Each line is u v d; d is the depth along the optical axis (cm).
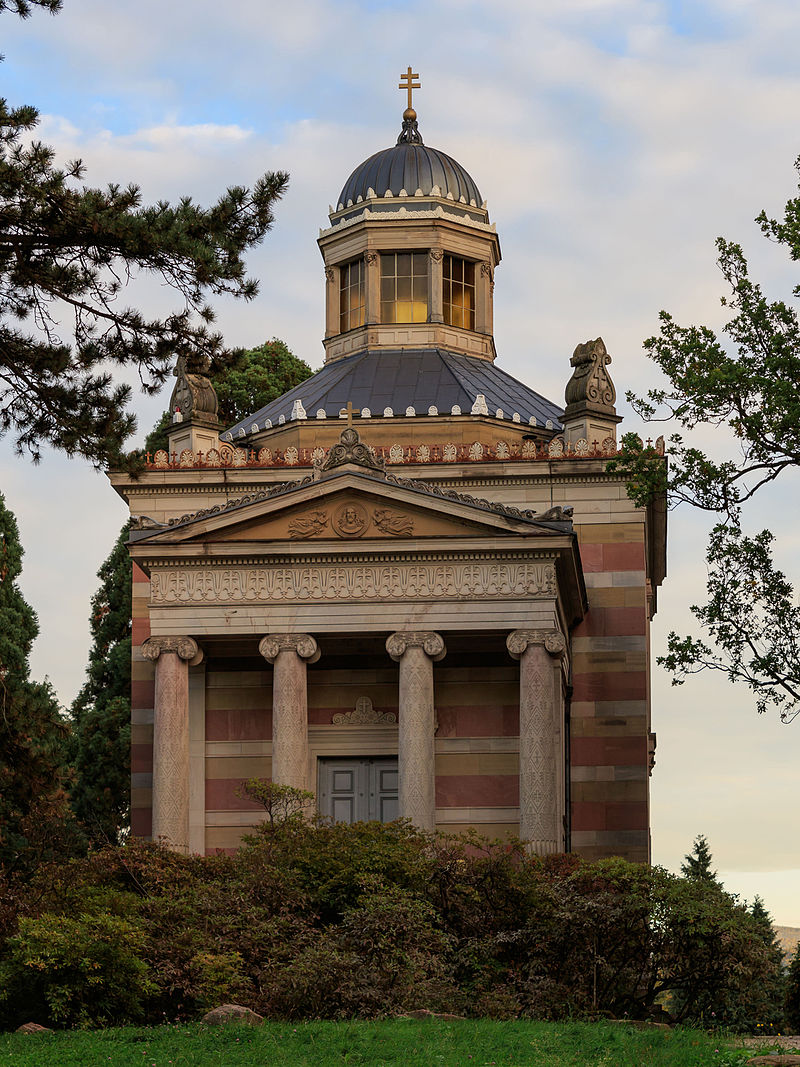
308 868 4512
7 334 3806
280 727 5516
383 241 7425
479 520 5494
